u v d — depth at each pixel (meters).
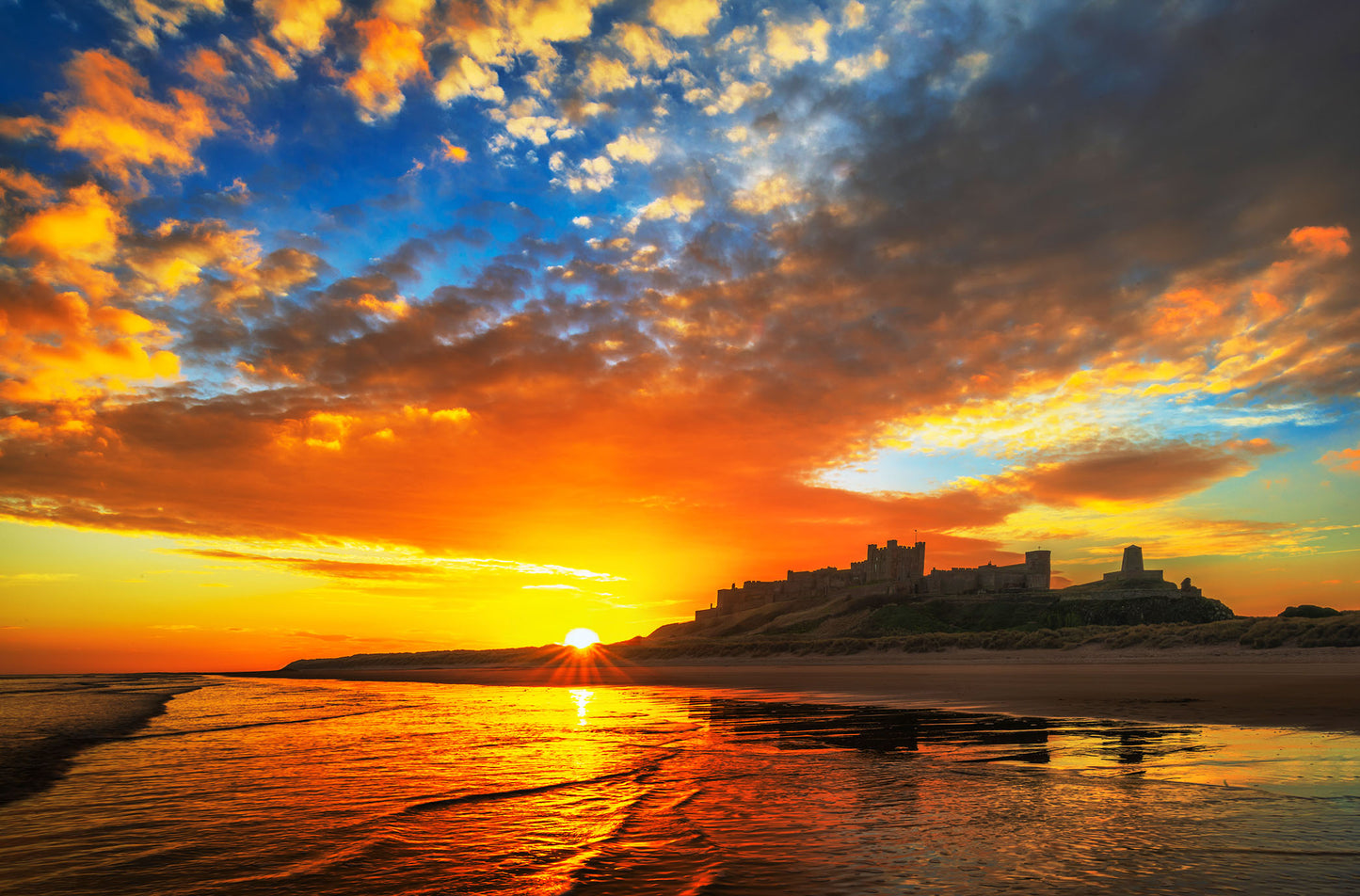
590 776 14.93
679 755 17.67
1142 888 7.22
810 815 10.87
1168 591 127.06
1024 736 18.92
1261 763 13.75
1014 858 8.35
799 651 101.62
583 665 112.25
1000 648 79.69
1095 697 28.84
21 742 22.67
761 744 19.41
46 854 9.68
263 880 8.49
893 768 14.78
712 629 194.12
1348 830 9.12
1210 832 9.14
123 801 13.07
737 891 7.60
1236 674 39.75
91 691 61.03
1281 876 7.43
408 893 7.94
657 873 8.34
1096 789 11.98
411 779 14.97
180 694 55.75
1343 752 14.86
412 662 158.62
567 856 9.19
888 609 145.00
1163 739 17.36
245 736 23.81
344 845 9.90
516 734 23.44
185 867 9.02
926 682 44.31
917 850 8.84
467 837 10.22
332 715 32.50
